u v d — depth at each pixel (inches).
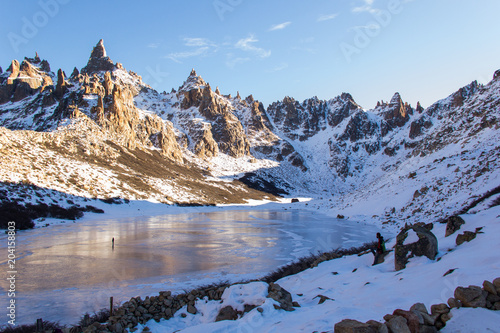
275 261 1064.8
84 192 2770.7
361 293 418.3
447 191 1603.1
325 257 829.8
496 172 1387.8
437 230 687.1
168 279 836.6
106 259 1080.8
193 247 1331.2
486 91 3021.7
